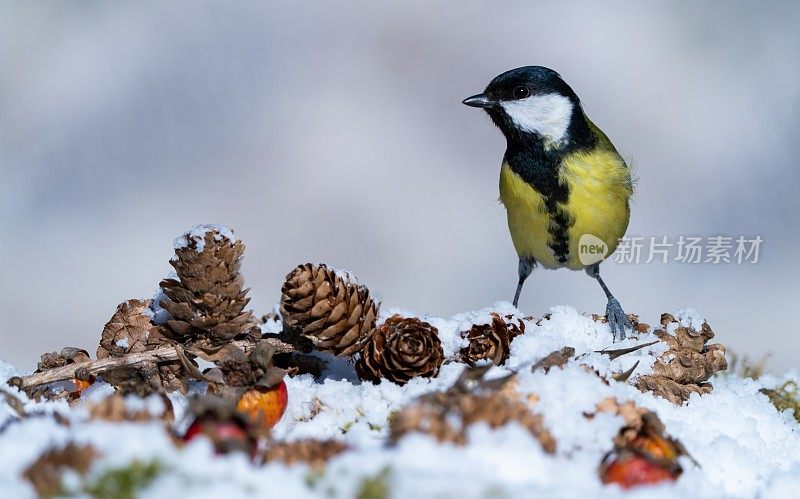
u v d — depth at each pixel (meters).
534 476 3.04
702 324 3.92
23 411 3.74
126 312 3.92
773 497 3.62
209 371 3.89
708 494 3.38
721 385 3.93
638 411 3.56
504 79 4.05
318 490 2.82
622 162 4.06
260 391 3.88
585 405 3.59
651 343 3.91
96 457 2.84
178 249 3.90
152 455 2.83
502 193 4.07
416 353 3.90
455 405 3.24
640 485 3.13
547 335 3.92
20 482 2.84
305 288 3.90
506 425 3.18
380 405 3.89
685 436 3.88
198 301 3.90
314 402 3.89
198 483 2.77
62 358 3.91
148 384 3.90
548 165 4.05
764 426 3.91
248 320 3.91
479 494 2.81
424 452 2.95
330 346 3.90
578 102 4.06
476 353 3.91
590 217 4.05
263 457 3.15
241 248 3.91
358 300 3.90
